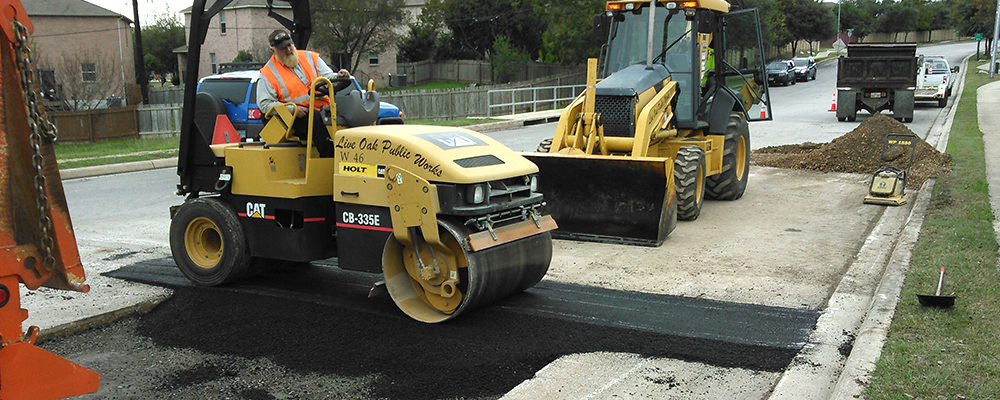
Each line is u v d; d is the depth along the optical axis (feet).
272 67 19.47
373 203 17.38
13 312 9.47
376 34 143.43
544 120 89.66
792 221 29.27
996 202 27.94
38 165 9.49
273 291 20.02
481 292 16.70
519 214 18.06
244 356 15.43
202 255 20.84
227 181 19.65
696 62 30.68
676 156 29.53
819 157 43.37
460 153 16.85
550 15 122.11
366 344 16.01
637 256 23.95
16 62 9.31
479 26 159.33
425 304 17.87
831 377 13.82
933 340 14.26
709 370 14.46
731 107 32.83
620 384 13.84
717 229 27.96
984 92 98.68
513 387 13.78
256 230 19.67
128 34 140.26
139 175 46.39
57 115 72.38
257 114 43.45
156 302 18.98
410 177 16.51
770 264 22.59
